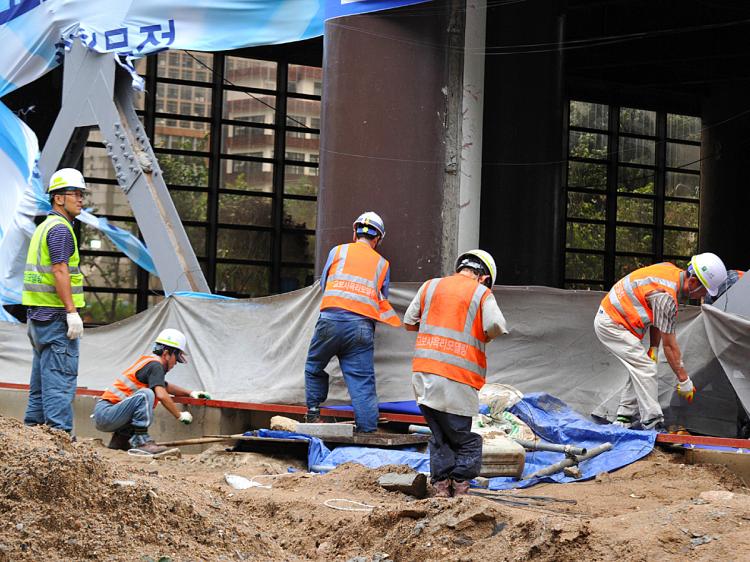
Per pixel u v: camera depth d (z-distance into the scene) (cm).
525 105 1548
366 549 598
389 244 1234
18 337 1422
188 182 2195
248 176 2239
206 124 2211
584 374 1080
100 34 1416
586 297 1086
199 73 2206
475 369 749
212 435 1170
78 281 933
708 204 2464
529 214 1553
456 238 1259
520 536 551
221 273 2212
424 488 770
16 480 530
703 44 2289
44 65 1488
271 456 1016
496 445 840
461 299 753
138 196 1391
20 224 1491
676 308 944
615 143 2483
